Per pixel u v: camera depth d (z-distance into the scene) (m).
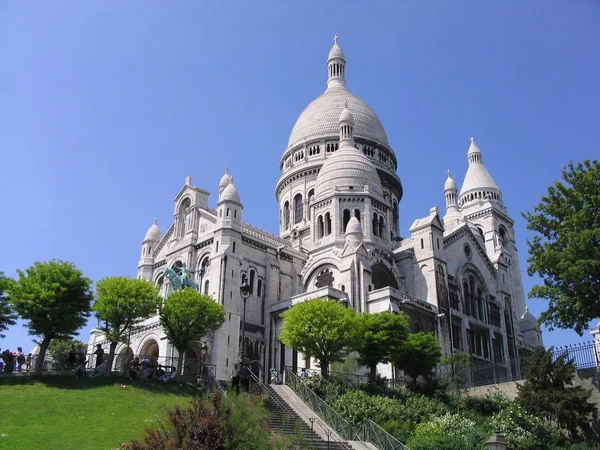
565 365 43.91
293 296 73.06
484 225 107.88
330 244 78.94
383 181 101.06
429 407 44.75
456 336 75.62
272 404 40.31
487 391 53.09
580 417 41.34
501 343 84.06
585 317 44.09
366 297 69.00
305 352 52.31
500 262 90.56
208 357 64.12
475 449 36.19
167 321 52.12
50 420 34.88
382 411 42.25
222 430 23.38
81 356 51.78
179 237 81.12
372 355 53.88
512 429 40.16
